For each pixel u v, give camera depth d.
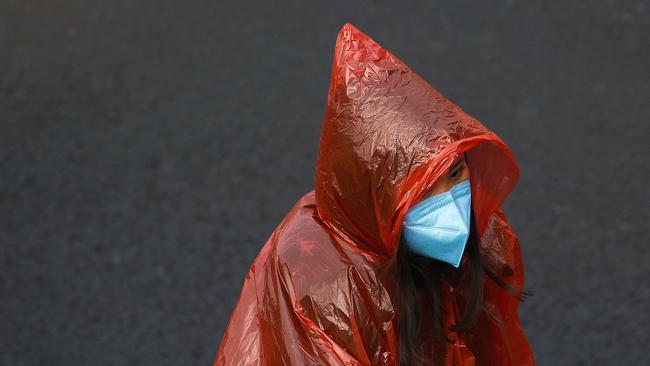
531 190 13.84
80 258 13.05
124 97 17.27
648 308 11.44
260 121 16.30
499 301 6.40
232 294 12.19
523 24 18.75
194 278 12.53
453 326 5.75
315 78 17.59
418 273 5.63
